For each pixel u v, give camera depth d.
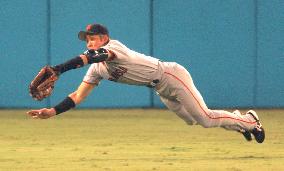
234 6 44.06
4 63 43.69
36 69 43.69
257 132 23.16
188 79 21.31
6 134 31.55
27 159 23.19
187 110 21.69
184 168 20.98
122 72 20.58
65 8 43.41
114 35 43.78
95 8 43.62
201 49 44.06
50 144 27.72
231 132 32.41
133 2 43.84
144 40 44.00
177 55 44.06
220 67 44.25
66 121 37.62
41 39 43.56
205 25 44.06
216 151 25.41
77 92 21.23
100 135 31.05
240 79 44.41
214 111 22.19
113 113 41.94
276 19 44.28
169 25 43.94
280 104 44.75
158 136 30.69
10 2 43.31
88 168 21.05
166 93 21.44
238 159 23.12
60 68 18.95
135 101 44.56
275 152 25.12
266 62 44.44
